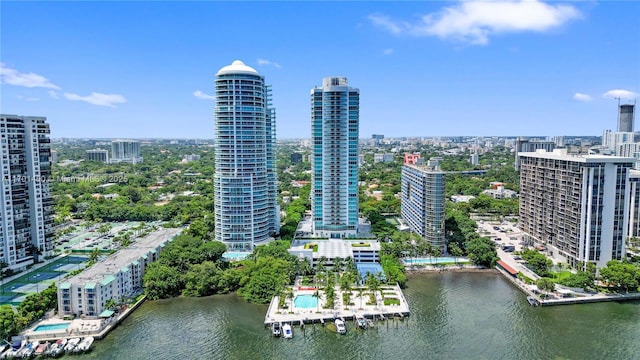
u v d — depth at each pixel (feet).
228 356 611.88
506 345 636.48
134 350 626.64
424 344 640.17
